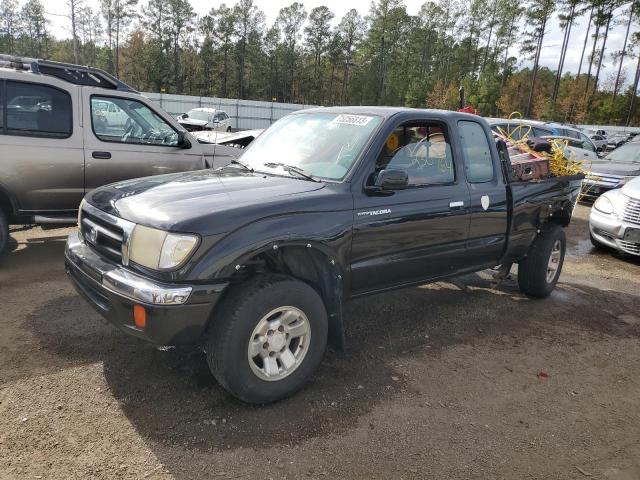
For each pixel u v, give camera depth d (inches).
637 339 192.5
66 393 129.6
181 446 113.1
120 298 117.1
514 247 203.3
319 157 154.7
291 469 108.7
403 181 144.6
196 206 122.3
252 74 3710.6
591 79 2790.4
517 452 120.2
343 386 142.5
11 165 216.5
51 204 230.5
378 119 157.2
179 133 259.3
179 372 142.6
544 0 2711.6
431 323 191.6
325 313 136.2
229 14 3577.8
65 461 106.3
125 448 111.4
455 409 135.9
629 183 319.6
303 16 3718.0
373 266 150.3
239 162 172.4
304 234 129.3
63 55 3582.7
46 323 167.8
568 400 145.4
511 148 235.3
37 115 223.1
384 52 3560.5
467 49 3292.3
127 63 3336.6
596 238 322.0
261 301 121.5
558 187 219.9
